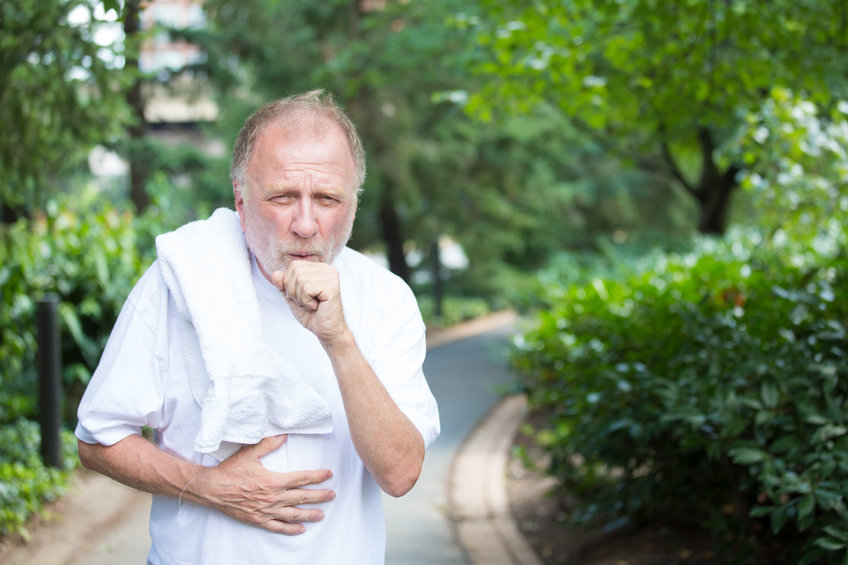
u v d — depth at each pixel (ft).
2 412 18.15
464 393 28.73
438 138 52.95
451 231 65.92
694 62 15.34
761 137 17.89
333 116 5.18
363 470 5.46
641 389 11.57
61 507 14.70
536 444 20.57
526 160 60.08
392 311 5.56
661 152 42.68
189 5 42.63
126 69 15.08
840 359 10.11
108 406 5.09
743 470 10.69
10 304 17.61
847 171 17.88
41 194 16.15
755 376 10.07
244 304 5.12
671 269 22.75
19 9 13.37
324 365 5.32
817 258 18.99
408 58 34.68
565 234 75.66
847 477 8.79
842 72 17.07
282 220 5.00
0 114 14.21
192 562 5.24
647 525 13.66
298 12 47.70
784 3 15.38
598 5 15.70
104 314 21.39
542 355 19.95
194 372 5.14
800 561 8.61
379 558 5.60
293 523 5.16
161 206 27.22
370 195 49.21
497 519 15.05
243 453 5.11
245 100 45.44
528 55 17.92
